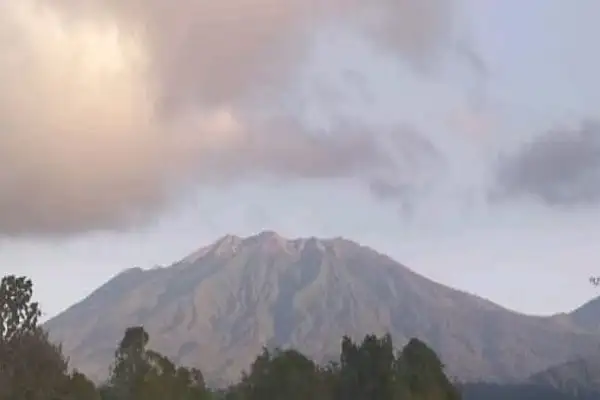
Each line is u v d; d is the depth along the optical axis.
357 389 116.12
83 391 98.94
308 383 116.31
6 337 95.62
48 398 95.19
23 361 94.94
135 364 112.31
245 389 117.81
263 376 117.38
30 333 97.00
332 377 117.88
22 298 97.00
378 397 115.50
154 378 111.06
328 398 116.12
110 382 114.06
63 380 97.31
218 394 126.44
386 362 117.44
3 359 94.50
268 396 116.00
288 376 116.19
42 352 96.44
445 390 118.25
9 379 93.50
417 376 116.50
